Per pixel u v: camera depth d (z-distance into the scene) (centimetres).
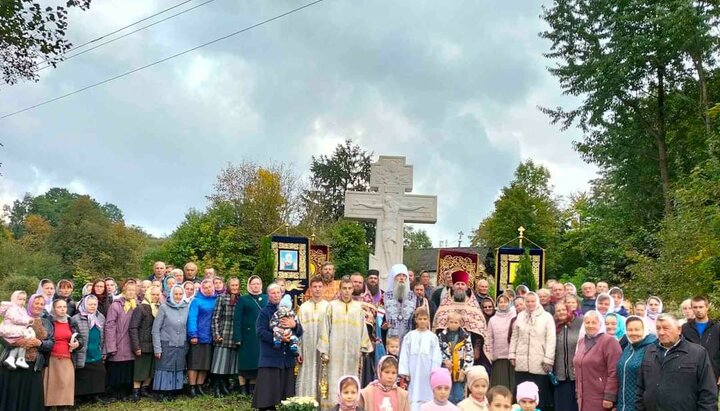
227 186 4284
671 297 1744
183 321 1138
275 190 4109
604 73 2722
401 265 1088
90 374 1066
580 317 999
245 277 3397
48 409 1005
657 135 2883
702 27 2448
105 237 4381
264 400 988
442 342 973
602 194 3631
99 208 4703
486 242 5762
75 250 4284
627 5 2662
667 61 2723
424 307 1030
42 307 974
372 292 1189
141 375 1121
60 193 9450
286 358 1007
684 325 1027
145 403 1100
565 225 5094
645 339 769
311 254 1587
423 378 925
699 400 686
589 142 3033
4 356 929
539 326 1003
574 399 973
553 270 4681
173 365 1123
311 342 999
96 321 1079
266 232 3878
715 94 2700
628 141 2925
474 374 748
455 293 1064
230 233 3512
